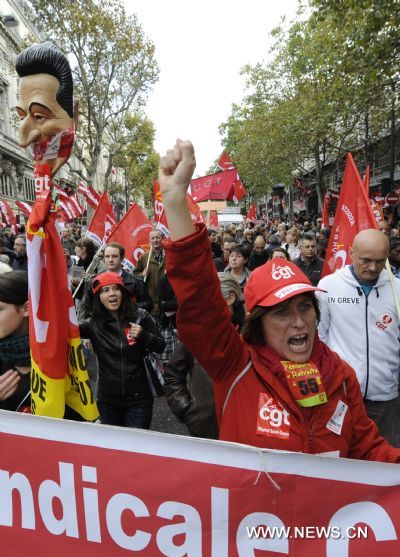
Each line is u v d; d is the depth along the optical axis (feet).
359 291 10.34
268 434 5.43
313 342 5.79
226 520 5.22
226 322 5.41
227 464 5.18
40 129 5.72
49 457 5.48
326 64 38.88
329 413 5.53
